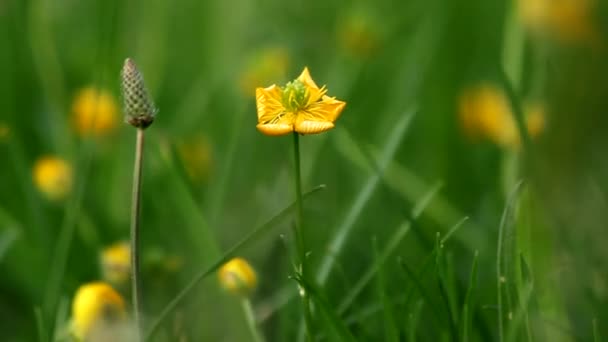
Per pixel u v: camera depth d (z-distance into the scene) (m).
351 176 0.84
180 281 0.72
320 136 0.83
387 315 0.61
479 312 0.62
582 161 0.75
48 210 0.82
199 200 0.81
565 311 0.65
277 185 0.83
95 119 0.79
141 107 0.55
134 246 0.56
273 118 0.58
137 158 0.56
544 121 0.74
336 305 0.72
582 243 0.71
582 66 0.78
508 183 0.72
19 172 0.79
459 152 0.93
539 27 0.76
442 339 0.60
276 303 0.71
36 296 0.74
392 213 0.78
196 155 0.88
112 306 0.61
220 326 0.67
